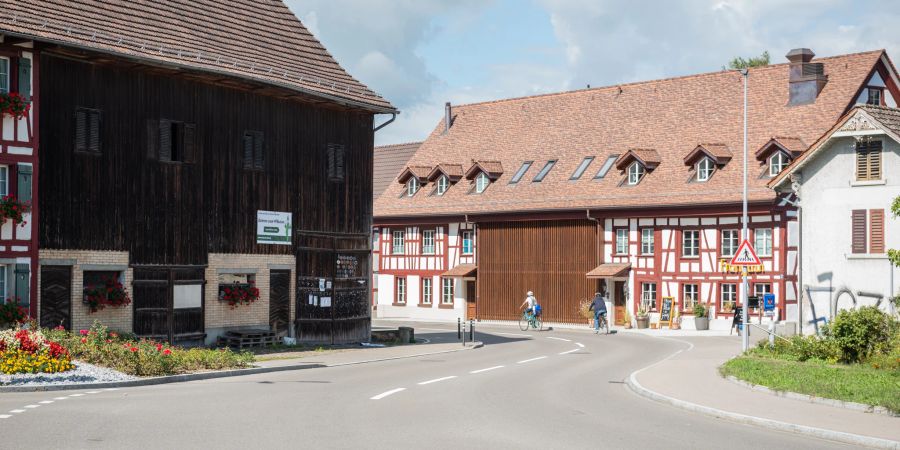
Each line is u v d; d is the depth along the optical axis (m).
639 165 51.75
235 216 33.41
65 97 28.44
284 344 34.94
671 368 26.48
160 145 30.98
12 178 26.89
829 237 33.66
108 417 15.46
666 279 49.28
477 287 57.66
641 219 50.53
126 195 29.98
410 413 16.77
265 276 34.56
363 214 38.53
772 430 16.06
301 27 38.31
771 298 30.41
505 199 56.69
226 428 14.51
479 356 32.97
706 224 48.00
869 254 32.75
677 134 52.56
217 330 32.84
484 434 14.47
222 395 19.25
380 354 32.59
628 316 50.19
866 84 48.59
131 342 25.19
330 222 37.09
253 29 35.75
